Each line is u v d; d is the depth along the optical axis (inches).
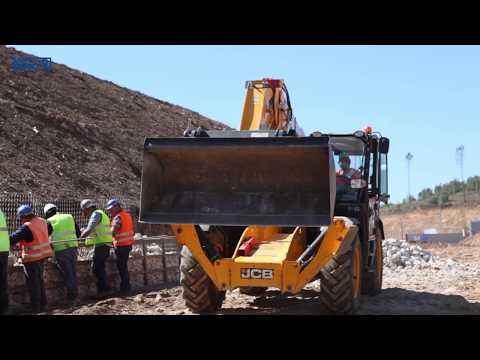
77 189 778.2
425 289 463.5
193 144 303.1
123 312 351.6
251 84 410.0
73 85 1229.7
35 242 362.3
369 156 384.5
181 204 316.2
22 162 765.3
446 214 2410.2
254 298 406.3
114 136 1054.4
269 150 296.5
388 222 2479.1
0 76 1029.2
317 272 304.2
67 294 403.5
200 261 315.9
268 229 342.6
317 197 303.9
